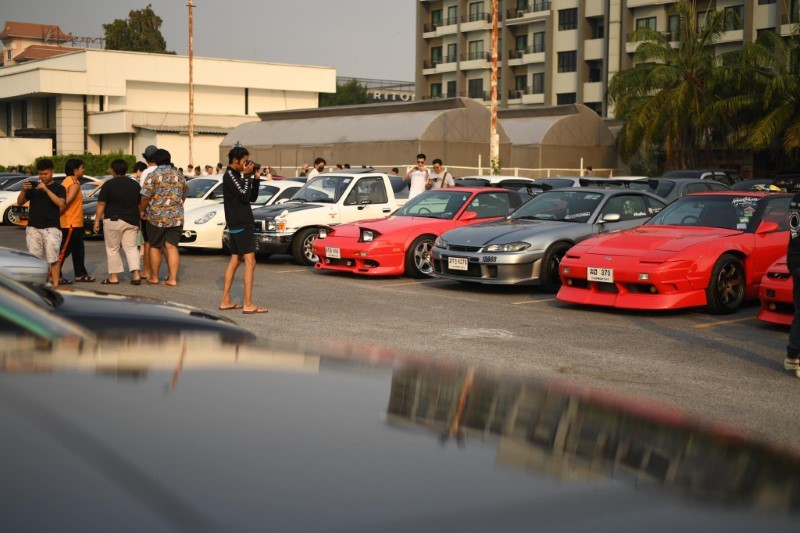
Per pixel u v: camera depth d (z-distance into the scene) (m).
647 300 8.59
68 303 2.96
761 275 9.12
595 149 43.53
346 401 1.24
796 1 44.62
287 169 45.91
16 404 1.04
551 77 57.34
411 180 15.84
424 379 1.48
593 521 0.84
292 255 14.38
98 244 17.69
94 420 1.02
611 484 0.96
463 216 12.37
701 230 9.38
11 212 22.62
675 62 39.22
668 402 5.26
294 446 1.00
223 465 0.92
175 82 63.06
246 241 8.70
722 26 39.25
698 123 38.16
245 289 8.77
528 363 6.40
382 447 1.03
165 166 11.05
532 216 11.46
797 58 36.84
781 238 9.36
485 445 1.07
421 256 12.09
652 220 10.12
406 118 40.00
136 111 56.19
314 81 69.56
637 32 39.69
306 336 7.43
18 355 1.33
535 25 58.78
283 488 0.87
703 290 8.65
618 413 1.32
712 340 7.46
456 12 63.72
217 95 65.81
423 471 0.95
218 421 1.07
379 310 9.07
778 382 5.90
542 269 10.30
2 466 0.86
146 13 87.19
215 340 1.72
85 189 23.58
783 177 18.80
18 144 56.47
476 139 39.62
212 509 0.81
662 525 0.85
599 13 54.09
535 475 0.97
